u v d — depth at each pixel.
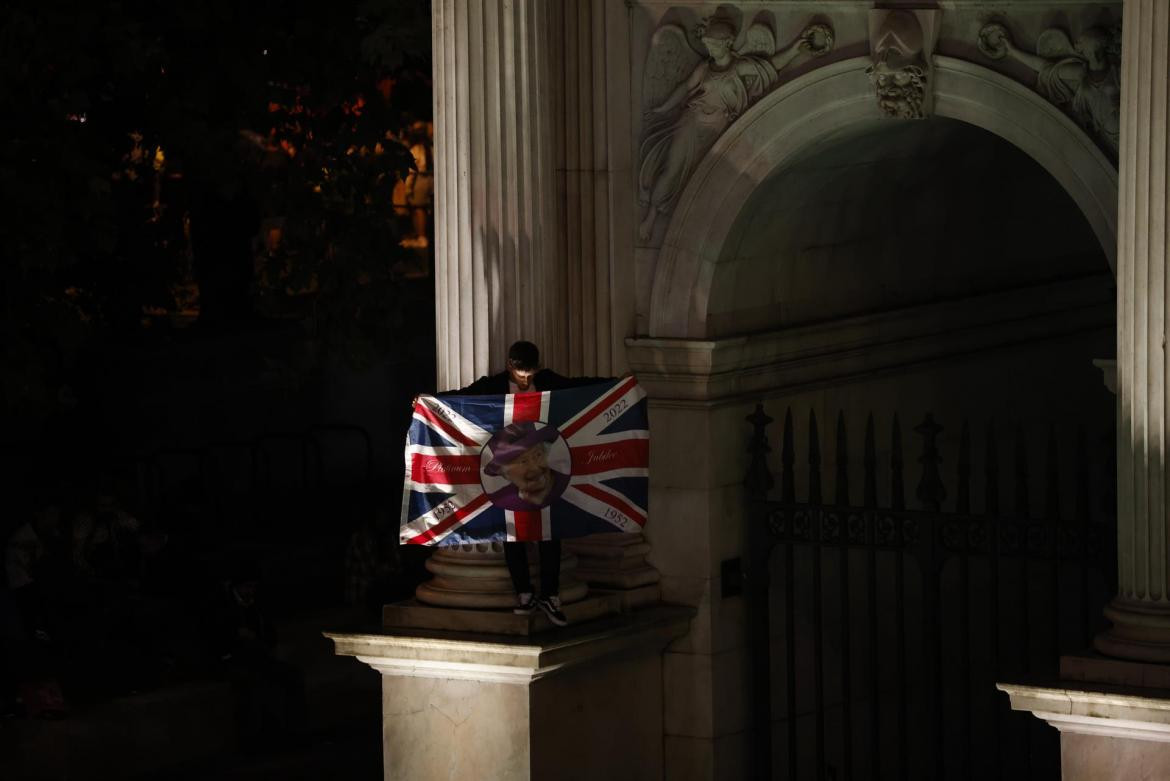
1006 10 15.60
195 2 21.14
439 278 16.16
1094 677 14.02
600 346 17.14
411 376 28.98
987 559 19.86
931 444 16.73
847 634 17.17
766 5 16.52
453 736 15.84
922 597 18.27
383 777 17.61
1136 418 13.94
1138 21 13.84
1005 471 20.20
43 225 19.86
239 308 27.94
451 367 16.11
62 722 19.16
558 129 17.06
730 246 16.94
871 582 17.05
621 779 16.67
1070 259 20.78
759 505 17.34
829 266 18.11
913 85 15.88
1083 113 15.34
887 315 18.55
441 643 15.56
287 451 27.36
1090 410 21.20
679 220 16.89
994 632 16.53
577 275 17.12
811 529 17.19
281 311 22.84
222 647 20.52
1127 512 14.07
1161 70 13.74
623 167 17.03
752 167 16.62
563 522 15.41
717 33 16.59
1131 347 13.96
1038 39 15.48
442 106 16.05
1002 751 20.05
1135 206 13.91
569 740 15.99
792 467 17.30
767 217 17.11
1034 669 20.52
